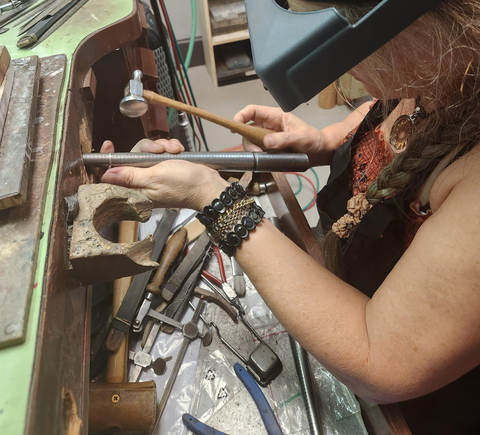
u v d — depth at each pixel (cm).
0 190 40
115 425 58
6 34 71
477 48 39
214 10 204
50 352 35
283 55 41
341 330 49
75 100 57
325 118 204
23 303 35
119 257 42
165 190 55
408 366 46
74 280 44
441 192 48
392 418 57
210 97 223
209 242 83
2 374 32
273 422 62
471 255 40
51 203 42
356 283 69
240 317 76
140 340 72
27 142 45
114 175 54
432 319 43
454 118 47
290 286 52
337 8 40
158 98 62
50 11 75
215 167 63
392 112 68
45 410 32
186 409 65
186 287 77
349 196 75
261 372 67
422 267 43
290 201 84
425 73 43
